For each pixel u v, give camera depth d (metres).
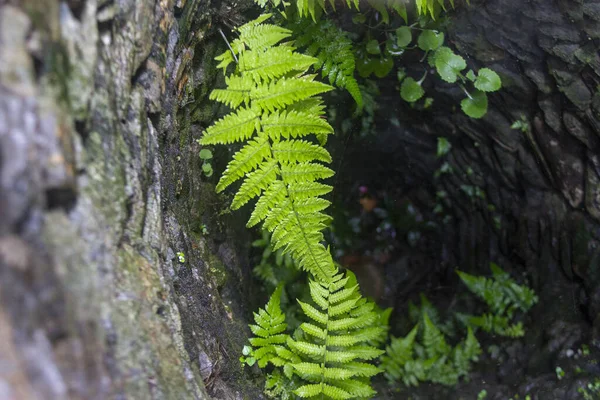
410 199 4.17
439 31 2.51
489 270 3.68
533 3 2.22
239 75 1.76
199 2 1.68
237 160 1.57
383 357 3.15
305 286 2.88
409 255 4.23
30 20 0.75
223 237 2.24
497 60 2.56
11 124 0.70
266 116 1.56
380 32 2.50
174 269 1.52
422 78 2.71
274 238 1.65
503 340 3.25
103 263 0.95
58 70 0.83
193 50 1.74
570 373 2.69
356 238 4.14
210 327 1.72
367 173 3.97
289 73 1.71
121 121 1.15
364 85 2.98
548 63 2.40
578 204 2.76
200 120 1.95
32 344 0.69
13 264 0.68
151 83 1.36
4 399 0.62
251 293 2.59
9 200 0.69
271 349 1.95
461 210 3.86
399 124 3.43
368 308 2.04
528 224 3.22
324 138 1.73
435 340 3.28
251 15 1.99
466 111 2.52
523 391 2.81
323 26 1.96
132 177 1.16
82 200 0.90
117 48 1.13
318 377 1.97
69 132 0.82
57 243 0.78
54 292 0.74
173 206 1.61
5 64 0.71
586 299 2.83
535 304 3.21
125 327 0.98
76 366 0.77
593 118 2.41
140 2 1.24
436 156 3.61
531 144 2.84
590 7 2.08
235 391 1.77
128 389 0.93
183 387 1.14
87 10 0.97
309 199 1.62
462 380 3.14
